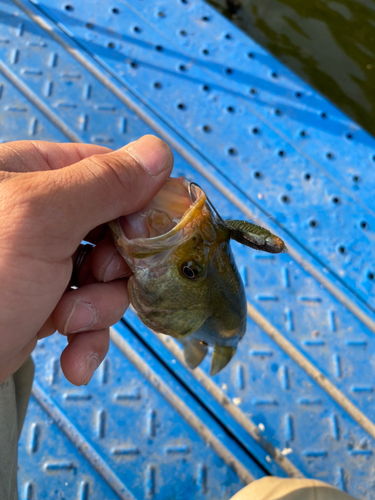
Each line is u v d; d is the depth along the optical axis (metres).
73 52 0.35
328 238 0.32
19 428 0.21
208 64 0.36
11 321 0.14
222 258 0.16
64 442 0.25
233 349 0.21
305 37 0.42
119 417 0.26
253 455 0.26
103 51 0.35
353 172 0.34
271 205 0.32
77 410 0.26
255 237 0.16
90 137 0.33
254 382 0.28
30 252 0.14
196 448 0.26
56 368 0.27
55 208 0.14
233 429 0.26
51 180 0.14
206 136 0.34
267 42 0.42
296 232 0.32
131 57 0.35
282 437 0.26
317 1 0.44
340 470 0.26
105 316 0.18
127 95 0.34
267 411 0.27
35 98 0.33
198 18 0.37
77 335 0.19
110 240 0.18
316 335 0.29
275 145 0.34
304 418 0.27
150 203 0.16
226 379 0.28
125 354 0.28
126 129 0.33
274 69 0.36
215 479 0.25
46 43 0.35
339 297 0.30
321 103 0.36
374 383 0.28
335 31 0.43
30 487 0.24
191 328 0.17
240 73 0.36
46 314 0.15
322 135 0.35
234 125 0.34
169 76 0.35
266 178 0.33
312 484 0.22
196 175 0.33
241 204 0.32
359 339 0.29
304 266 0.31
